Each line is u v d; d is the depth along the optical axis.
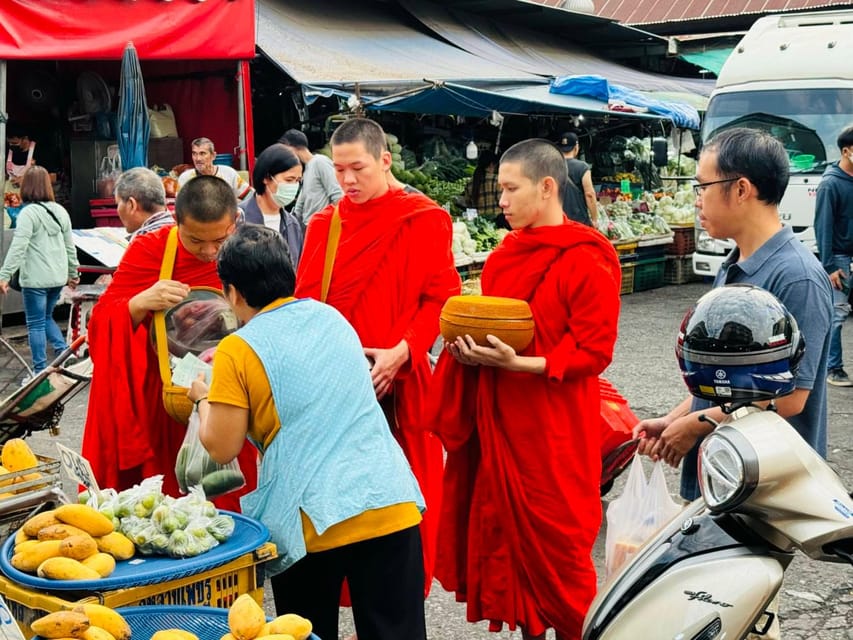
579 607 3.61
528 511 3.57
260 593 2.90
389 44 12.38
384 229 3.87
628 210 14.58
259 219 5.55
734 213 3.01
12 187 10.62
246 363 2.82
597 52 19.11
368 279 3.88
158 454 3.90
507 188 3.57
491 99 11.06
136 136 9.14
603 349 3.48
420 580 3.02
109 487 3.85
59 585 2.58
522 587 3.63
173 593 2.75
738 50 12.59
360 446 2.91
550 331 3.57
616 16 23.73
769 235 3.01
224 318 3.78
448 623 4.33
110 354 3.79
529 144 3.59
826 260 8.07
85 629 2.42
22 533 2.83
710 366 2.54
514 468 3.58
